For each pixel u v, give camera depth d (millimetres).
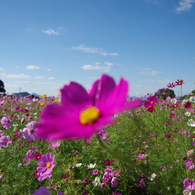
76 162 2729
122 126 4020
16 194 2420
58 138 592
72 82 785
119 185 2422
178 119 4309
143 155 2816
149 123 4246
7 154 3166
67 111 723
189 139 3521
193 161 2820
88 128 646
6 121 3717
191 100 4926
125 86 680
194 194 2246
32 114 5273
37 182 2578
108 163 2729
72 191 2268
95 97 758
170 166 2711
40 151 3133
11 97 9992
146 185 2406
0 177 2619
